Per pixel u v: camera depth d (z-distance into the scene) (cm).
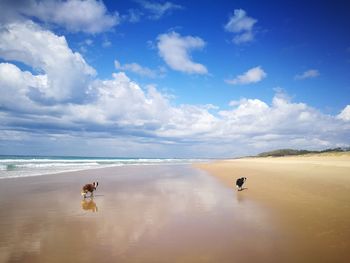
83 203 1337
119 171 3325
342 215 1061
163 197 1499
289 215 1073
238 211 1158
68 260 674
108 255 702
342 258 672
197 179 2428
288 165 3769
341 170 2561
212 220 1020
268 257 682
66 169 3528
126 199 1445
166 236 842
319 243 771
